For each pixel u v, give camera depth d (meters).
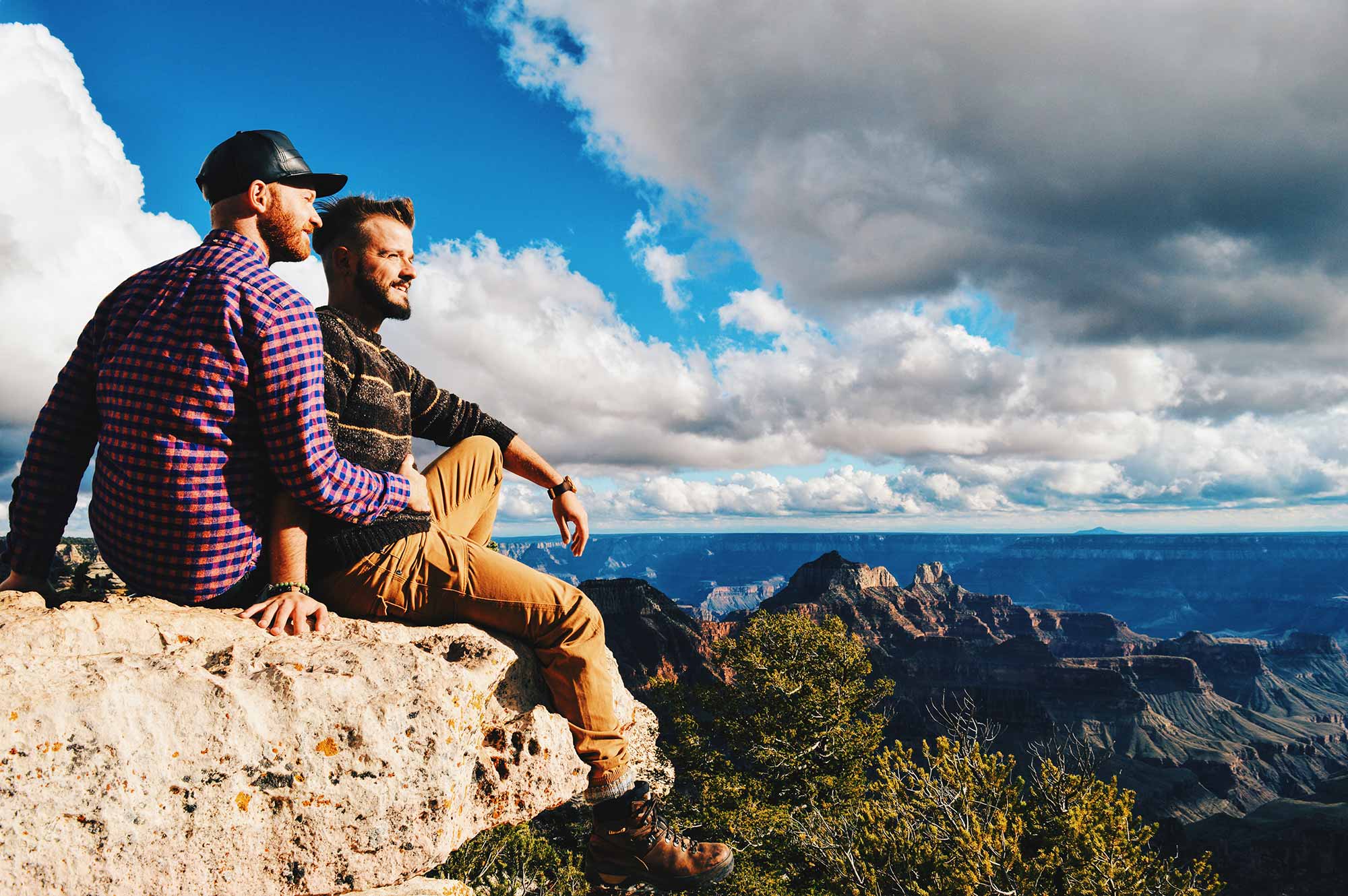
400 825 2.11
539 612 2.63
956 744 14.05
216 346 2.04
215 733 1.91
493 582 2.59
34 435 2.23
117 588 2.68
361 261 2.60
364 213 2.61
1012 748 128.12
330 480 2.18
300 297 2.21
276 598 2.20
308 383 2.12
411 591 2.55
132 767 1.80
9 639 1.85
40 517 2.23
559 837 13.91
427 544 2.54
